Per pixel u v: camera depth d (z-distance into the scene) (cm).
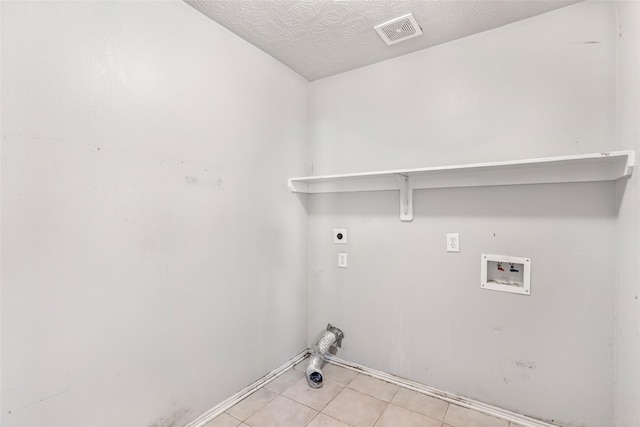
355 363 234
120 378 138
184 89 163
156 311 151
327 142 249
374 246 226
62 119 119
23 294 111
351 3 163
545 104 170
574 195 162
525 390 175
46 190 115
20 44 108
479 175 185
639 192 125
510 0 159
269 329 219
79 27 123
